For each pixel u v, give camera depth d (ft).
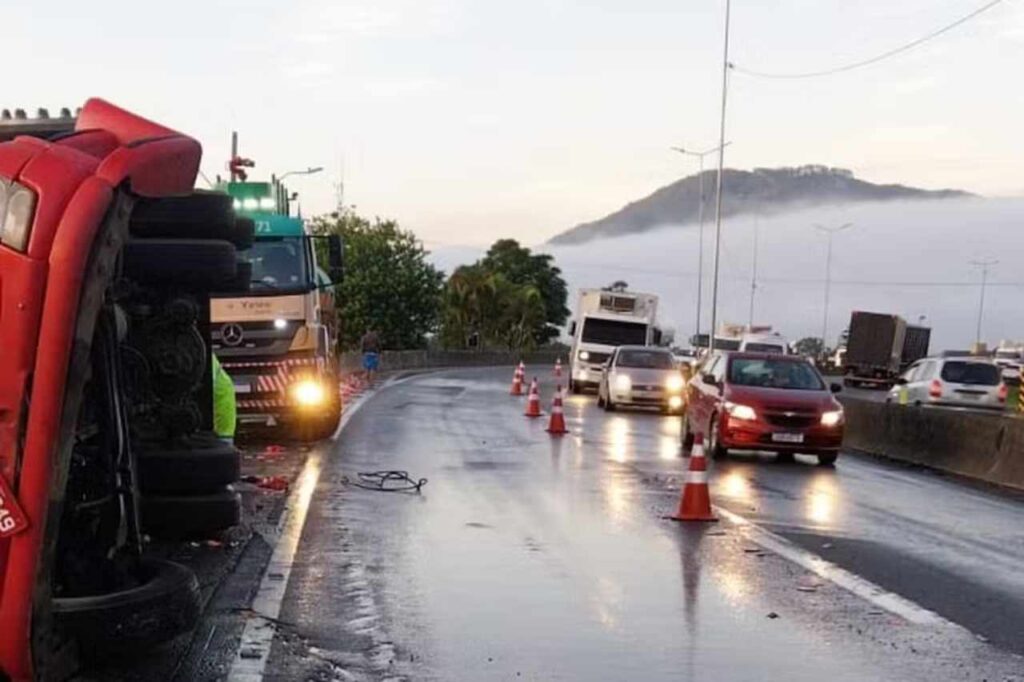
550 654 23.17
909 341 208.44
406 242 228.02
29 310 15.47
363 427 73.97
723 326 216.74
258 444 61.11
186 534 29.43
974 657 23.41
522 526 37.50
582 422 85.71
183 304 24.64
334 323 69.67
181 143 17.67
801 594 28.66
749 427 58.85
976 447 57.82
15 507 15.34
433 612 26.27
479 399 110.63
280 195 62.18
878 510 43.86
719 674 22.00
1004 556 34.63
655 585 29.30
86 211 15.81
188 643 22.53
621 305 134.62
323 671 21.56
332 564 30.91
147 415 26.45
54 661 16.78
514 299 284.20
